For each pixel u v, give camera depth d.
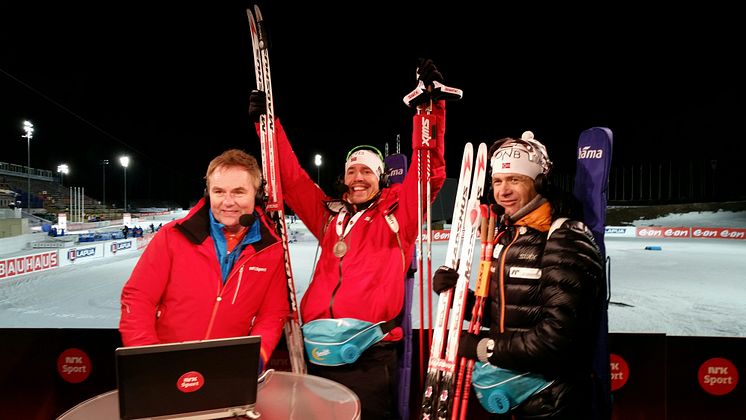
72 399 2.81
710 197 36.44
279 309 1.99
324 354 2.06
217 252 1.87
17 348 2.81
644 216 32.34
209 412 1.41
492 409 1.86
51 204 39.94
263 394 1.64
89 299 8.38
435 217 14.48
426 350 2.82
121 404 1.34
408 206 2.31
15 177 39.88
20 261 10.98
